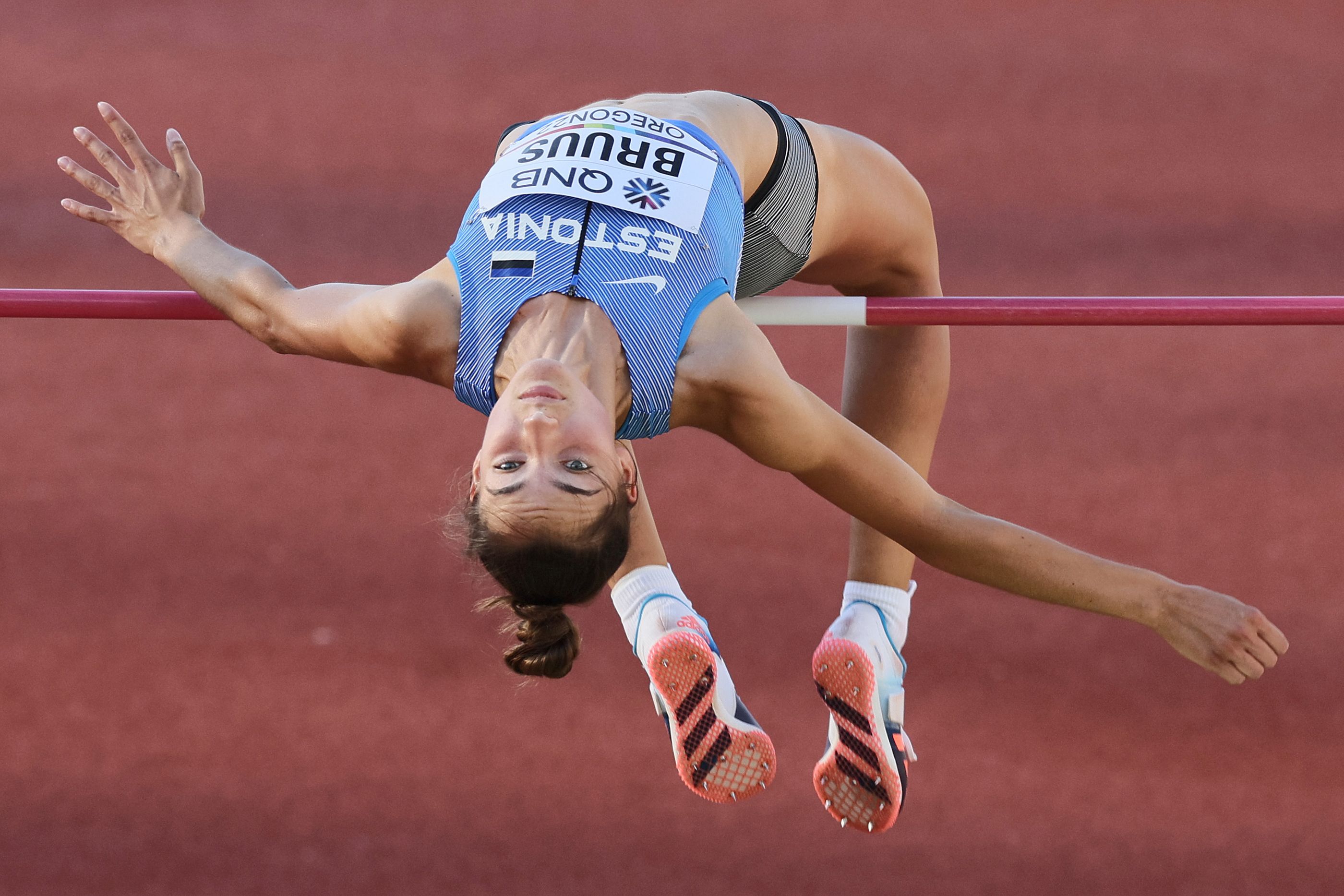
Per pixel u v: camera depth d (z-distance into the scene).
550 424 7.33
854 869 15.63
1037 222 29.16
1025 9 37.53
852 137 10.24
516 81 33.56
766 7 37.34
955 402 23.52
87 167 29.88
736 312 8.03
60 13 35.97
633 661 18.14
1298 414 23.31
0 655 18.14
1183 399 23.69
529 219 8.02
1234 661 8.58
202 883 15.42
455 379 7.89
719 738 9.68
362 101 32.66
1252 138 32.19
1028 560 8.65
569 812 16.17
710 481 21.38
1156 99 33.62
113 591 19.27
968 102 33.28
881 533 9.34
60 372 24.06
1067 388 23.94
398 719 17.31
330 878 15.48
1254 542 20.50
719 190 8.52
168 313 9.41
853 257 10.49
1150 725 17.38
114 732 17.14
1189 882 15.51
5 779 16.53
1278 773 16.83
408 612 18.95
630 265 7.85
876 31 36.28
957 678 18.00
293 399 23.42
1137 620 8.79
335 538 20.30
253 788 16.45
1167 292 26.89
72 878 15.48
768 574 19.50
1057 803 16.39
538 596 7.73
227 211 28.62
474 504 7.77
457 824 16.03
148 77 33.31
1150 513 21.06
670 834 15.97
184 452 22.14
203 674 17.91
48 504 20.97
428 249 27.72
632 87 33.44
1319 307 9.47
